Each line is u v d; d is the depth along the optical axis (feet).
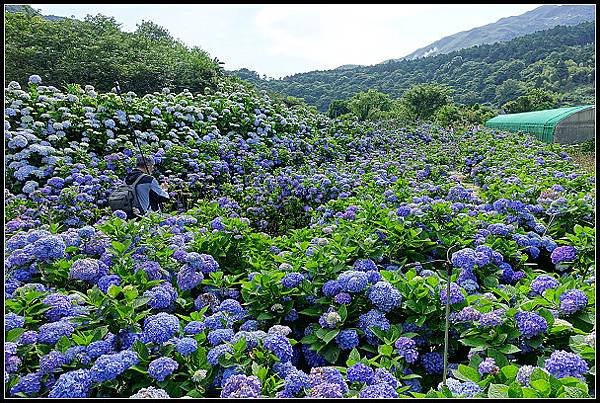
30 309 9.19
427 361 9.05
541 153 36.19
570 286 9.57
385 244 13.21
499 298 10.13
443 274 11.62
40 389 7.77
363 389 6.78
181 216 15.67
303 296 10.23
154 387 7.57
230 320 9.43
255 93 51.72
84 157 25.93
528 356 8.53
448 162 35.99
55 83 81.61
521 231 14.30
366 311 9.80
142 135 30.30
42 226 14.83
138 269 10.89
